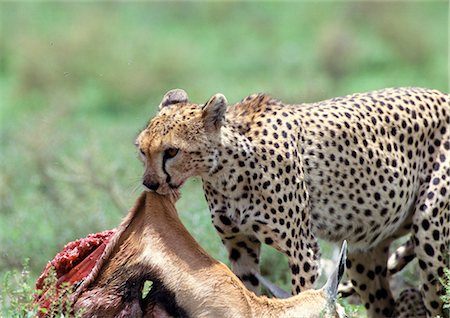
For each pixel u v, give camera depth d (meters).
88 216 15.09
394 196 11.32
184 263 9.43
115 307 9.45
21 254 13.95
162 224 9.56
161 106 10.57
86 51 28.83
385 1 34.31
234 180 10.50
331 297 9.61
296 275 10.75
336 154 11.01
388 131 11.34
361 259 12.01
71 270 9.87
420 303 12.13
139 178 11.20
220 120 10.24
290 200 10.67
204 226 13.30
